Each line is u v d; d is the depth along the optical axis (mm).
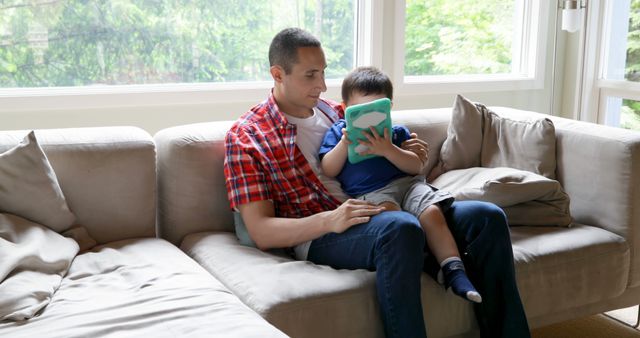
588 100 3619
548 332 2324
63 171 1864
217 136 2082
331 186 1998
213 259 1838
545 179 2174
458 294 1690
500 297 1814
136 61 2785
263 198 1873
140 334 1322
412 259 1649
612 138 2170
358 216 1746
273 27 3031
